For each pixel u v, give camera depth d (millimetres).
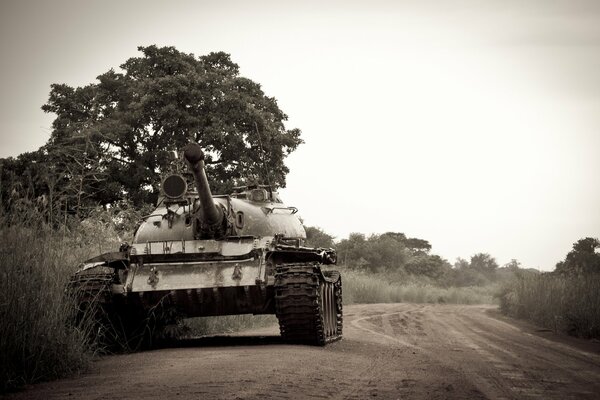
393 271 76188
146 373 11195
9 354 10672
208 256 16750
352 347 16734
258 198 19438
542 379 11945
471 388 10703
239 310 16859
